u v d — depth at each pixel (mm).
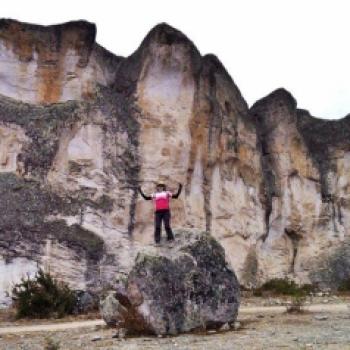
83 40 27328
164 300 13523
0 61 25922
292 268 32406
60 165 24688
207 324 14062
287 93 34781
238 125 31375
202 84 29609
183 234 15039
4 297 21312
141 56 28578
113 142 26266
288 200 33312
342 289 30641
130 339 13000
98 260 23500
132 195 26172
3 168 23891
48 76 26656
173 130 28062
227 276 14609
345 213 35031
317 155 35906
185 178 28000
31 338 14008
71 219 23781
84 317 18984
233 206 29984
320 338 12125
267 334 13000
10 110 24844
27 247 22172
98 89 27172
